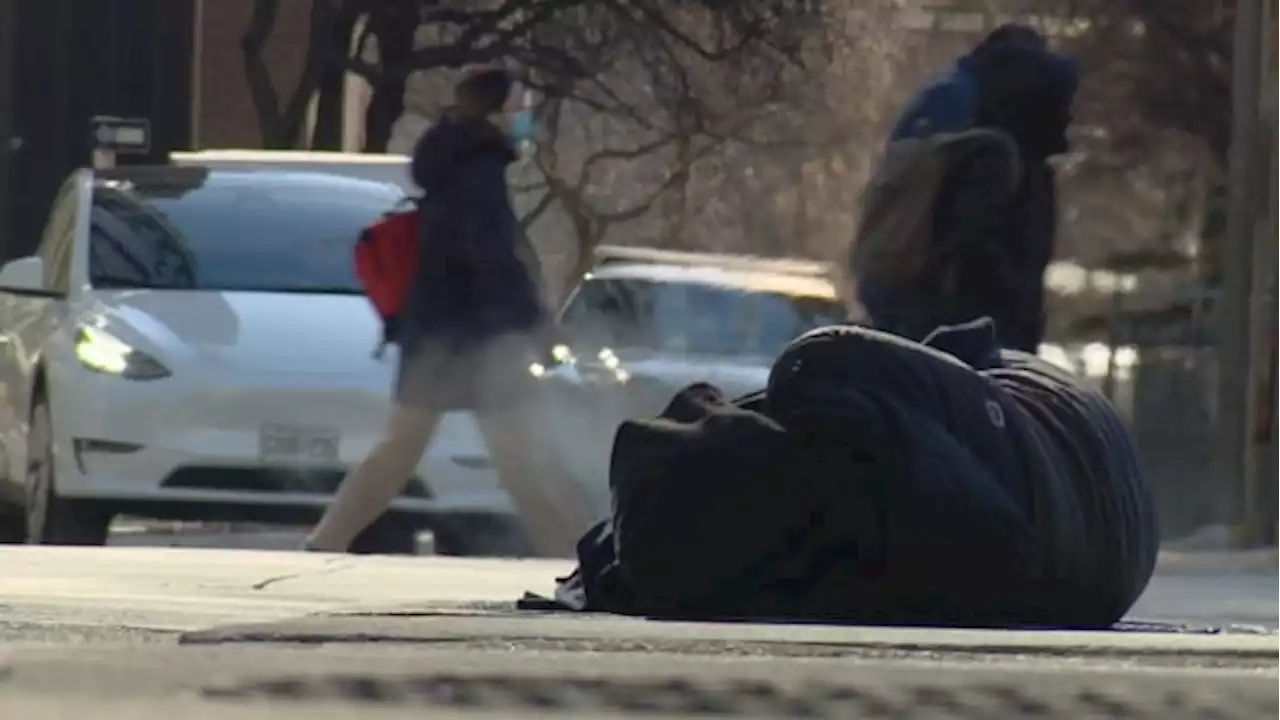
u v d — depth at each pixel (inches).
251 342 1562.5
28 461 1609.3
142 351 1552.7
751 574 639.1
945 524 615.2
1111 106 4729.3
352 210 1760.6
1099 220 5078.7
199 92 4800.7
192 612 729.0
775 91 4279.0
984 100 1213.1
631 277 1886.1
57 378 1561.3
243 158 1935.3
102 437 1540.4
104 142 3097.9
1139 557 689.6
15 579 908.6
